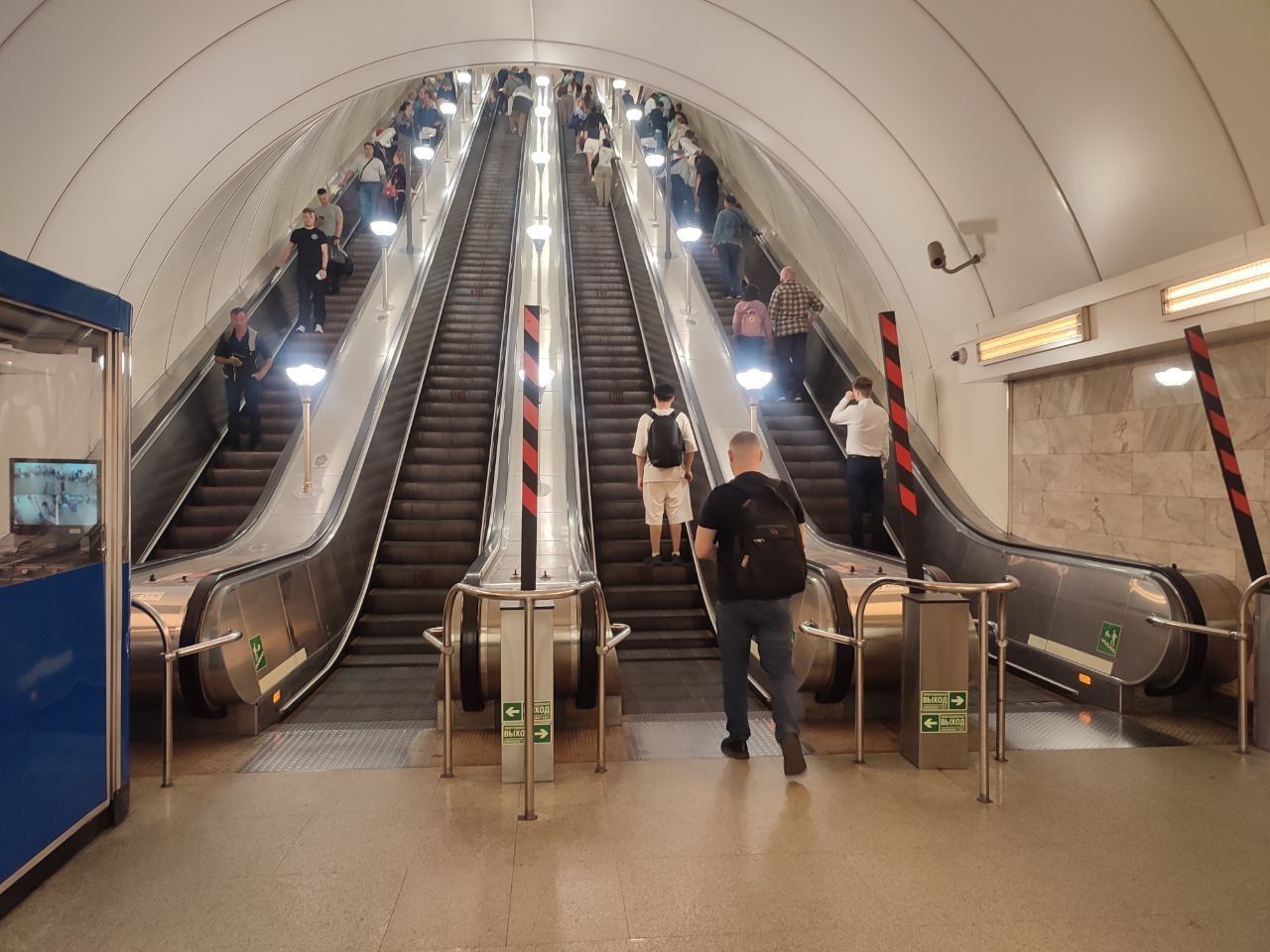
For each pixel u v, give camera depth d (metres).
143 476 7.62
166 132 6.31
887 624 4.54
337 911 2.48
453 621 4.37
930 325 7.86
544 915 2.46
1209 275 4.36
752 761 3.83
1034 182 5.64
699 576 7.04
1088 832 3.03
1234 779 3.57
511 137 20.39
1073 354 5.59
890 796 3.38
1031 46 4.90
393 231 11.70
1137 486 5.52
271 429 9.45
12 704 2.54
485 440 9.64
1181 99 4.31
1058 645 5.25
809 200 9.04
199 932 2.38
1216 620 4.49
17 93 4.96
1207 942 2.32
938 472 7.71
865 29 5.74
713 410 9.38
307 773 3.70
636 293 12.72
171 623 4.36
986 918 2.44
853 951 2.28
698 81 7.44
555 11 6.44
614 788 3.46
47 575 2.74
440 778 3.60
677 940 2.33
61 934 2.38
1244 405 4.68
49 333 2.79
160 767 3.79
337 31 6.30
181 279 8.64
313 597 5.80
